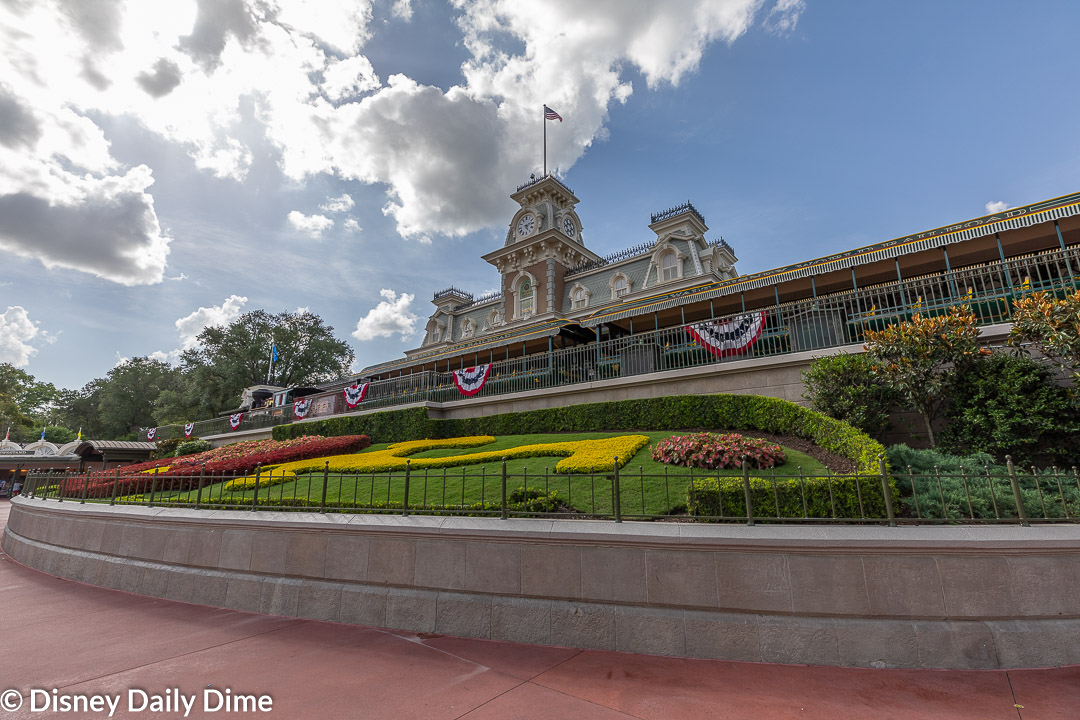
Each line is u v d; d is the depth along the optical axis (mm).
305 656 5234
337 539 6801
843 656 4879
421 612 6043
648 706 4086
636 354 16000
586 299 35469
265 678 4672
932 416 9477
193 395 51531
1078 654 4781
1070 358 8117
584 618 5488
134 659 5180
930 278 12273
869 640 4895
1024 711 3986
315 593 6637
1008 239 13305
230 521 7578
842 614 5035
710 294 16672
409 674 4750
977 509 6367
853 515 6141
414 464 11562
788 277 15109
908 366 9203
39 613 6934
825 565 5152
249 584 7082
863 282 16250
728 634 5105
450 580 6094
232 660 5137
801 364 12461
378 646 5512
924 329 9273
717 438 9438
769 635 5031
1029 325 8500
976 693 4285
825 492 6227
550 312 34938
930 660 4797
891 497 6055
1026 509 6156
